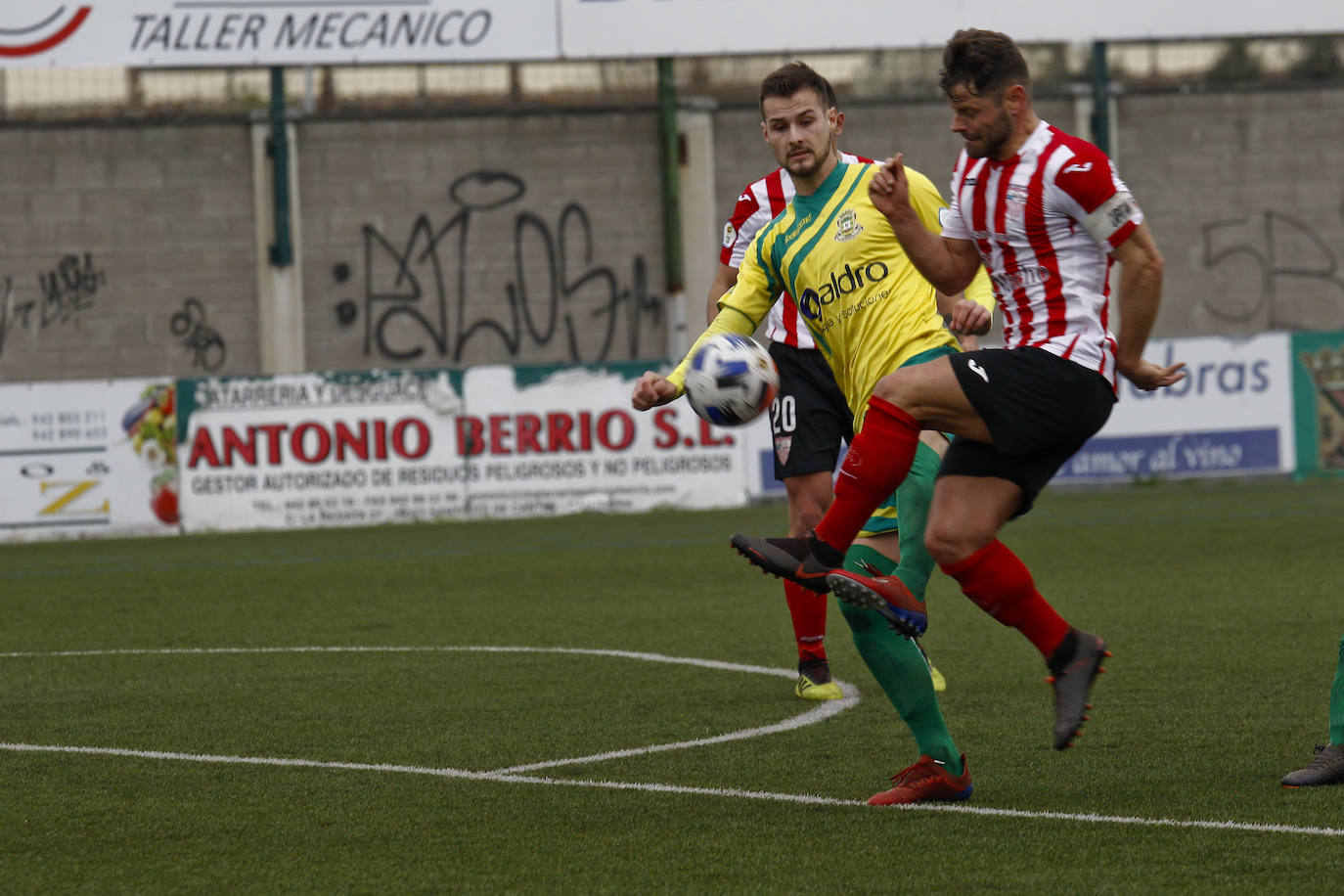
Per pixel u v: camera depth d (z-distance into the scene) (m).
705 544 41.69
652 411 53.62
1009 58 12.54
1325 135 70.69
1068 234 12.62
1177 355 56.66
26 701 20.06
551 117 67.31
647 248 68.06
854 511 12.83
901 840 12.10
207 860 11.94
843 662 22.28
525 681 20.95
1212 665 20.84
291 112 65.88
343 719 18.33
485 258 67.38
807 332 19.98
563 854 11.89
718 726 17.47
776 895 10.62
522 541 44.22
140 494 51.28
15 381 65.19
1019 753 15.62
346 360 66.88
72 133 65.06
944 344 15.87
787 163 15.78
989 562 12.59
